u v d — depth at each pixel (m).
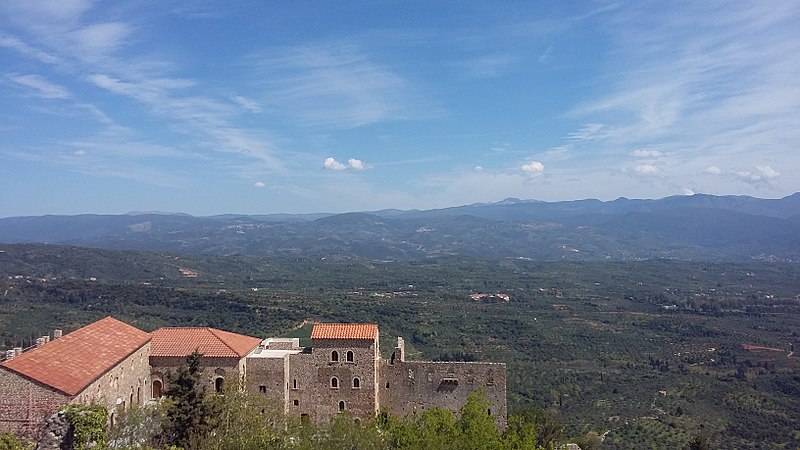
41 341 67.56
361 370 71.00
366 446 49.69
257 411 53.56
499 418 71.94
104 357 58.06
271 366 69.50
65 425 48.00
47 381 49.00
